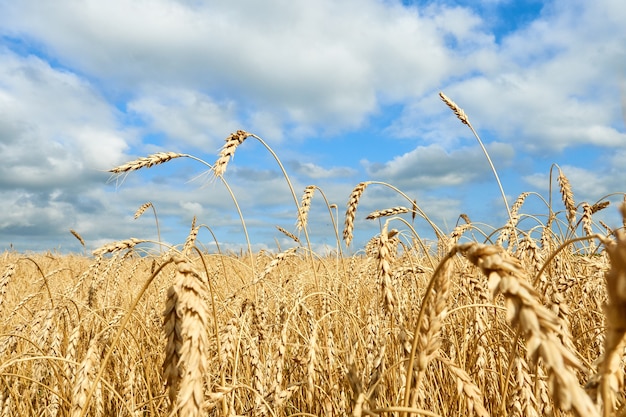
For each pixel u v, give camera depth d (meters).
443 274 2.25
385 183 5.45
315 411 4.44
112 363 5.57
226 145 5.10
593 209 7.67
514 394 2.95
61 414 4.27
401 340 3.06
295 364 4.88
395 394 3.54
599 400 1.58
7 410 4.53
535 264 4.71
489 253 1.42
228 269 9.16
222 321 5.93
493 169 7.41
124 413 4.49
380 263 3.30
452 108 7.89
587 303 5.04
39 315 5.41
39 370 4.90
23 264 14.77
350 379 3.04
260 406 3.82
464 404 3.47
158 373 5.04
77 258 15.56
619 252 0.97
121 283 8.73
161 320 6.13
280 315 5.94
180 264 2.22
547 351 1.20
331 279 6.87
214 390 4.43
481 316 4.36
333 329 5.93
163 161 4.66
